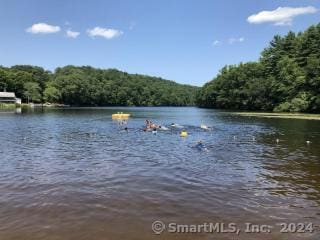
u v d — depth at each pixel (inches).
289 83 4087.1
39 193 617.0
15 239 434.9
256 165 880.3
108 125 2137.1
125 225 482.6
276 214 529.3
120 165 865.5
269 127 1977.1
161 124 2253.9
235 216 519.5
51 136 1514.5
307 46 4089.6
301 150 1128.2
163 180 714.2
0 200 576.4
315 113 3663.9
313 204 574.2
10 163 885.8
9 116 3097.9
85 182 693.3
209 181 711.1
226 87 5718.5
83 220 497.4
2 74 6929.1
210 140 1401.3
